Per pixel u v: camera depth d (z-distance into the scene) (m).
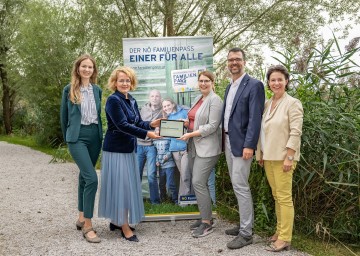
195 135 4.36
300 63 4.64
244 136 4.11
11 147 15.76
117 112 4.21
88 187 4.34
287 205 3.98
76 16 14.45
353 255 4.03
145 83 4.95
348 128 4.32
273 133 3.93
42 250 4.13
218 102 4.40
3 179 8.50
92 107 4.41
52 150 14.39
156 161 5.11
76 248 4.18
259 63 5.40
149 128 4.60
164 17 12.84
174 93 4.95
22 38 15.35
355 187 4.29
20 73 15.14
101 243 4.32
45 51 14.10
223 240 4.39
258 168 4.76
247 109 4.11
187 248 4.15
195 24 13.49
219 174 5.66
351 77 4.58
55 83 14.34
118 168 4.32
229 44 13.70
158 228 4.85
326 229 4.36
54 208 5.90
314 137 4.41
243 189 4.16
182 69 4.95
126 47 4.91
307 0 12.30
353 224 4.38
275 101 4.08
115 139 4.32
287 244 4.05
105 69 14.29
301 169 4.39
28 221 5.21
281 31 12.64
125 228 4.41
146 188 5.16
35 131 18.36
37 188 7.47
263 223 4.54
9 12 19.02
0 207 5.98
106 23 12.82
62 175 8.98
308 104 4.43
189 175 5.04
